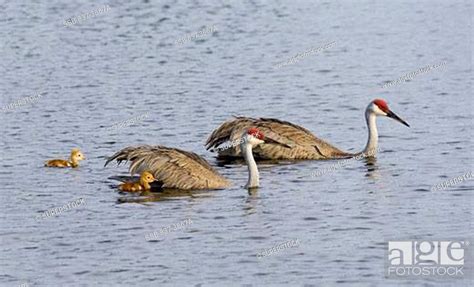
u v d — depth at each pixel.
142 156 28.36
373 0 60.09
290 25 53.38
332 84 41.50
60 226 25.38
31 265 23.08
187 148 32.41
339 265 22.83
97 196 27.53
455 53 46.91
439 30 51.97
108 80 42.00
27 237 24.73
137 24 53.59
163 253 23.61
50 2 58.75
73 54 46.97
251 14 56.16
